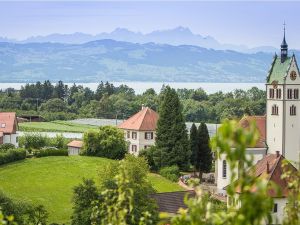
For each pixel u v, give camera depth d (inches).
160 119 4894.2
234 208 534.3
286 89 4407.0
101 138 5295.3
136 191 2365.9
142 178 2672.2
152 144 5743.1
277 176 2960.1
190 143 4970.5
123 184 759.1
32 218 2440.9
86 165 4909.0
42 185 4252.0
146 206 2370.8
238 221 453.4
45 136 6087.6
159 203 2938.0
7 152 4852.4
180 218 549.6
